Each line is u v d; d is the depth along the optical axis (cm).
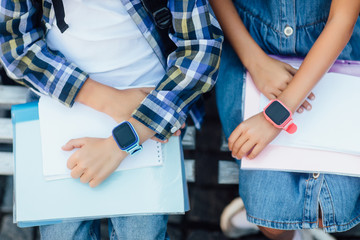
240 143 108
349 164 106
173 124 103
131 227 113
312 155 107
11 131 140
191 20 99
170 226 157
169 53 110
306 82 104
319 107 109
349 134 107
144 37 104
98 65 107
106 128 105
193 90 106
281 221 116
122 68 108
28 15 99
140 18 100
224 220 154
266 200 116
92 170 100
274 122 103
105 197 103
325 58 103
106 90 105
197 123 130
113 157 101
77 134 104
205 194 160
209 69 104
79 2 95
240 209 152
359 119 108
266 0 114
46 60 102
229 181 145
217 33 104
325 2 110
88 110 106
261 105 112
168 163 105
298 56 120
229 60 126
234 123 124
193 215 158
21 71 104
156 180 104
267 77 112
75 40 102
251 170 118
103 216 103
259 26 118
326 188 112
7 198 157
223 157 163
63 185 103
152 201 103
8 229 154
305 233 148
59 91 103
